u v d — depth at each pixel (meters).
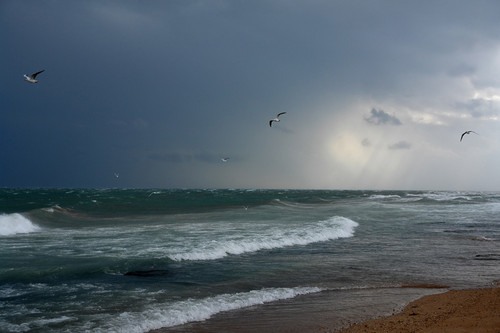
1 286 10.62
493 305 9.77
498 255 16.62
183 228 22.11
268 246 17.38
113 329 8.00
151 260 13.61
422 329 8.02
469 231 23.75
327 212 34.22
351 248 17.73
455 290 11.52
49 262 13.20
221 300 10.05
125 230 21.23
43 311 8.90
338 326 8.56
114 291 10.48
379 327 8.31
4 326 8.00
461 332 7.75
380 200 56.28
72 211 29.42
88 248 15.79
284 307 9.77
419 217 31.62
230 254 15.66
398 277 12.90
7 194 54.47
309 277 12.63
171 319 8.69
